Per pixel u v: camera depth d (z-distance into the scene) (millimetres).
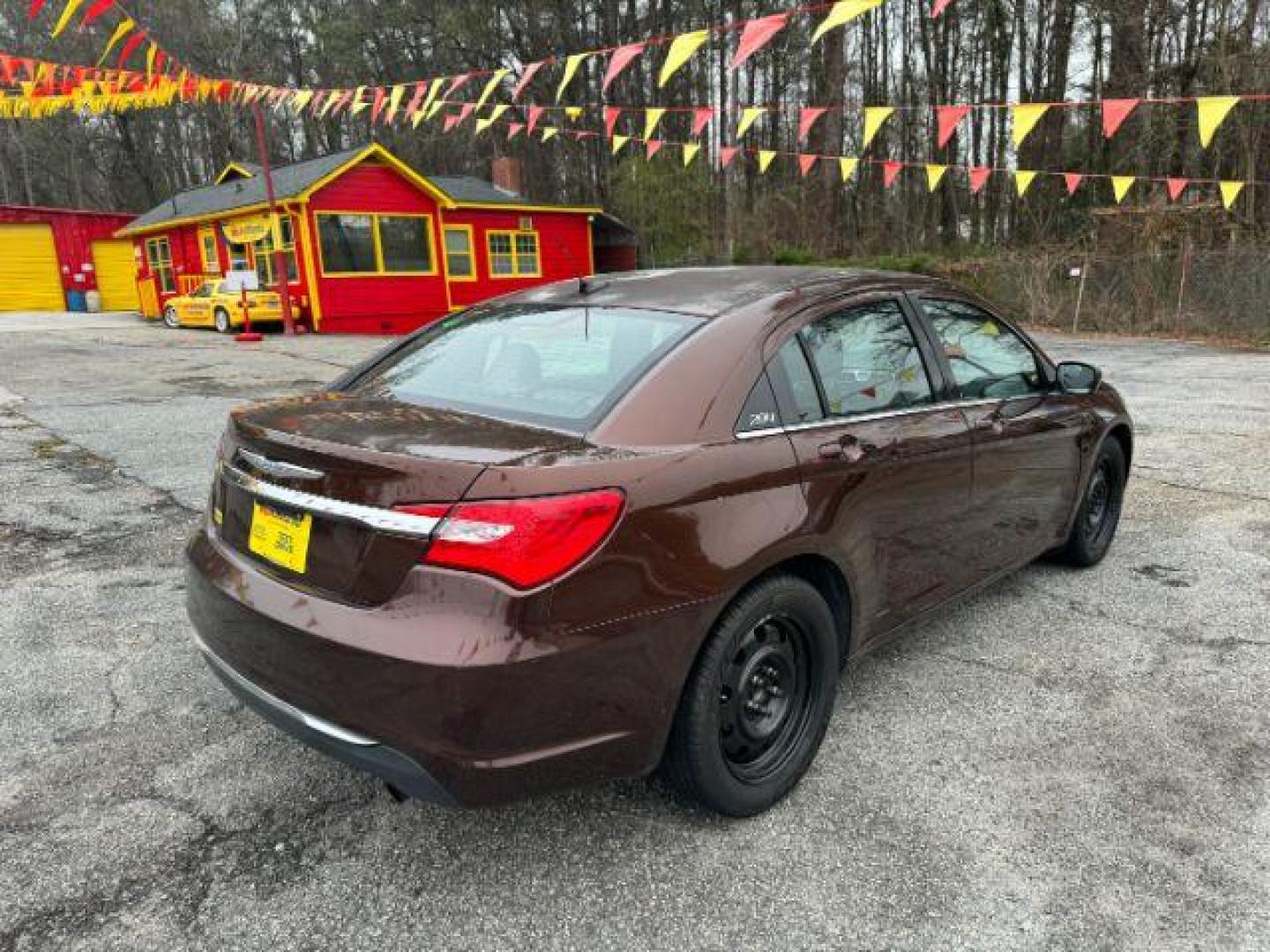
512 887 2150
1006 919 2041
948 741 2814
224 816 2418
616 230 26969
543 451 2014
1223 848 2289
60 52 15523
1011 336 3660
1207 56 21375
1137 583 4203
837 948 1958
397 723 1905
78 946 1953
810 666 2568
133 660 3338
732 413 2352
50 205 47406
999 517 3412
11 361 12977
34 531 4836
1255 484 5945
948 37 31578
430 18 34875
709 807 2352
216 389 10250
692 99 29875
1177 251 18281
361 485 1979
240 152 42625
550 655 1896
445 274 21078
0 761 2670
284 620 2062
